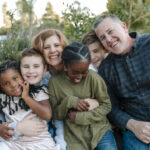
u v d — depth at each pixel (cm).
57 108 177
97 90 178
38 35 199
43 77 204
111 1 403
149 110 185
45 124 175
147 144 176
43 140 167
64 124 185
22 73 177
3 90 174
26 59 176
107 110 181
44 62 189
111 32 192
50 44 190
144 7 411
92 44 223
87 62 163
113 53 202
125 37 193
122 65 193
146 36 191
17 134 166
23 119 172
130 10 400
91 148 169
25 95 165
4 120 183
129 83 191
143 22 418
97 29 199
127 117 188
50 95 182
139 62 187
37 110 166
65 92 179
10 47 371
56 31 198
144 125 174
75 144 171
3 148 161
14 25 386
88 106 171
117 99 207
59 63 197
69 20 303
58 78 184
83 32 302
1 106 174
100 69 209
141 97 186
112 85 202
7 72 166
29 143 164
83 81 179
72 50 164
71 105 170
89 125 178
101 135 173
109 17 196
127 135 189
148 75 183
